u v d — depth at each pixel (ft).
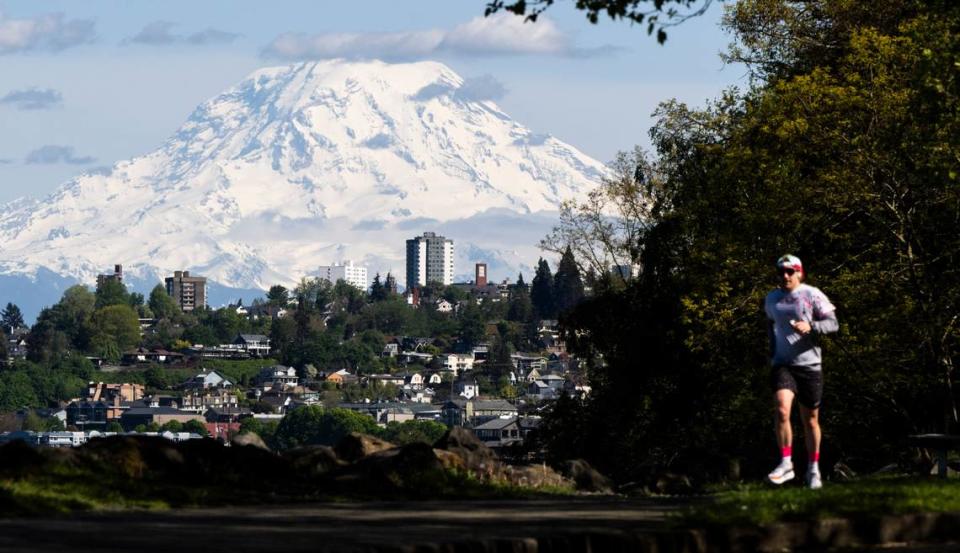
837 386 294.46
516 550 91.56
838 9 333.01
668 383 440.04
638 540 96.94
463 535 94.68
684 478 210.59
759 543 101.14
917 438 162.71
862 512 107.96
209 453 139.03
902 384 291.99
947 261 289.53
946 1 222.28
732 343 315.58
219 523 100.27
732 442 383.24
